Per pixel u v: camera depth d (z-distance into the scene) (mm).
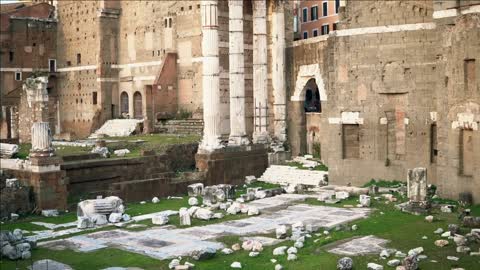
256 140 58719
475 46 36969
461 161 38344
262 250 26359
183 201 42500
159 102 71062
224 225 32375
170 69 71938
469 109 37438
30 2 99375
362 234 29000
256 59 58938
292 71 60312
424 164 44500
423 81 44469
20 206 38250
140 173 46781
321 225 31406
